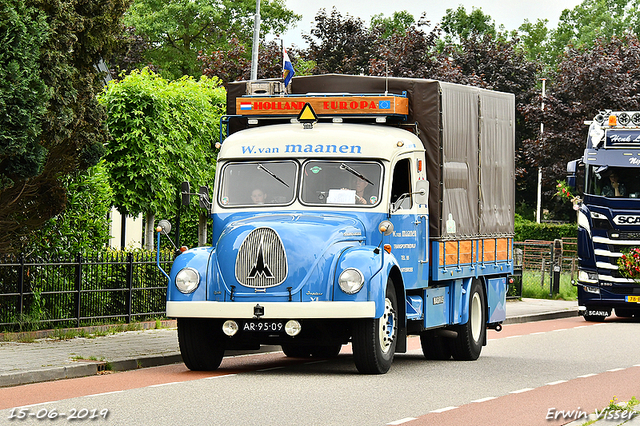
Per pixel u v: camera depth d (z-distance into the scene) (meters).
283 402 13.17
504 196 22.39
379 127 17.98
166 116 32.72
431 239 18.47
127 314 23.58
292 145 17.38
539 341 24.80
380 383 15.34
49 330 20.97
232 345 17.05
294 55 59.50
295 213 16.98
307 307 15.46
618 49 66.38
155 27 70.44
